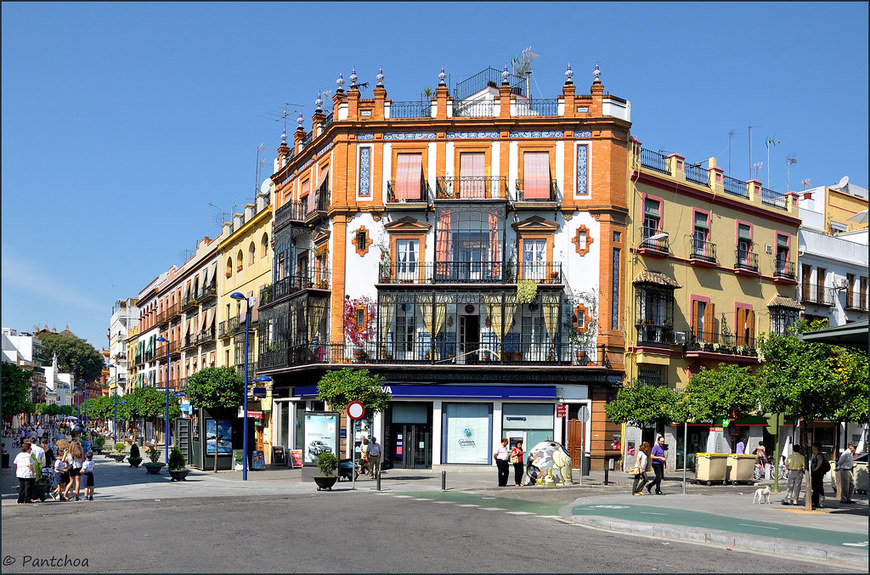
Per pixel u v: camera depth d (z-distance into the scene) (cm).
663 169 4231
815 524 1752
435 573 1128
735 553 1406
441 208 3909
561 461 3066
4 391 4434
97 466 4309
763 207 4709
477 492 2720
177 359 7162
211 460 3828
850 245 5288
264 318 4725
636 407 3525
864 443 4950
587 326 3872
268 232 4931
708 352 4212
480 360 3838
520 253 3925
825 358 2464
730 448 4359
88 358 16800
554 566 1210
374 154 4028
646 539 1568
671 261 4197
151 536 1481
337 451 3127
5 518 1834
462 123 3978
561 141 3953
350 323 3969
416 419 3916
